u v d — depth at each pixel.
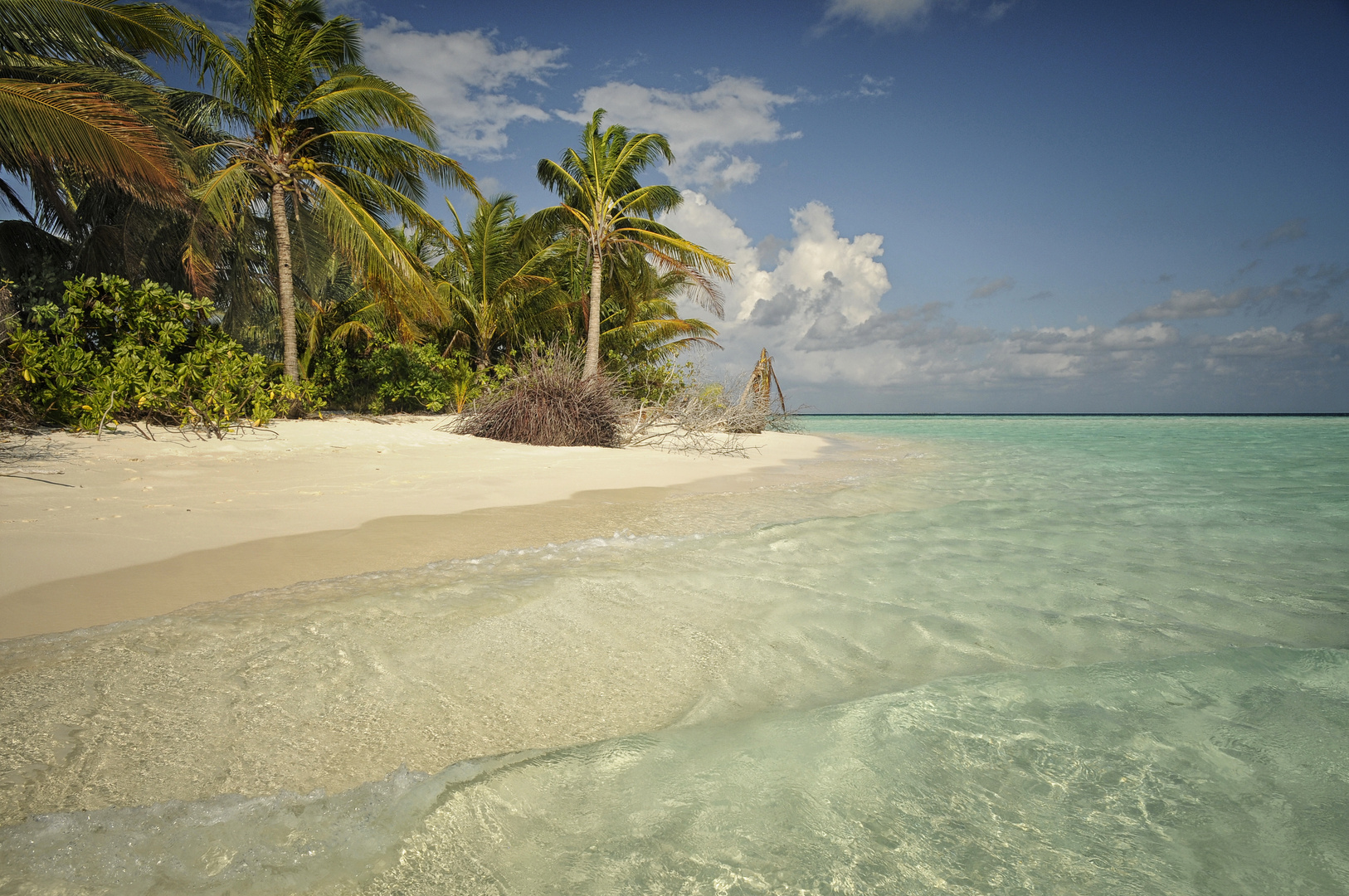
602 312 21.78
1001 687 2.10
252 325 16.55
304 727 1.80
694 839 1.36
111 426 8.22
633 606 2.87
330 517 4.74
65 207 12.32
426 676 2.13
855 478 8.36
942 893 1.21
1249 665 2.28
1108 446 15.69
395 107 13.14
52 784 1.51
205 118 13.20
